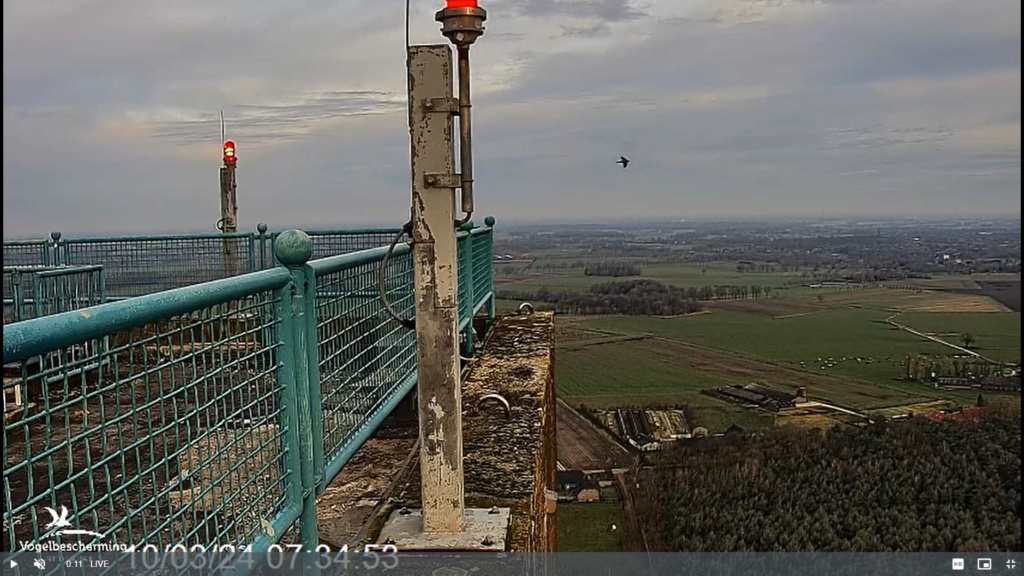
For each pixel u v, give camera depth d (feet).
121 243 25.18
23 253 24.26
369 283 10.94
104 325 4.66
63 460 9.95
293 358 7.89
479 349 21.80
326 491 12.78
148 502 5.34
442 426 9.11
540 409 15.11
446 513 9.23
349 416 10.05
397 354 12.48
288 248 7.88
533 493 10.79
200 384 6.26
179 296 5.57
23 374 4.15
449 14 8.32
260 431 7.22
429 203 8.70
